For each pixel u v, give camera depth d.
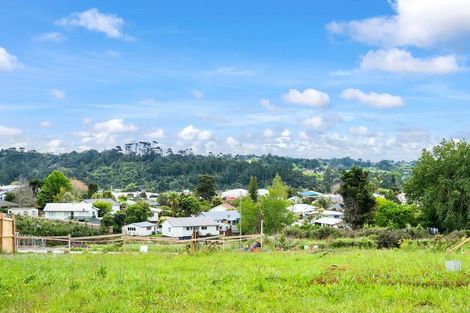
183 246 28.81
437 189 55.84
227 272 14.92
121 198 144.75
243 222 84.00
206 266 17.42
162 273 15.24
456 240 26.80
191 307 9.71
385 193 133.25
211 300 10.39
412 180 58.16
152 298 10.56
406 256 18.56
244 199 91.44
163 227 94.00
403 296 10.35
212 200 137.62
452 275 12.60
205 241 29.11
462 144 54.97
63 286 11.83
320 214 119.25
